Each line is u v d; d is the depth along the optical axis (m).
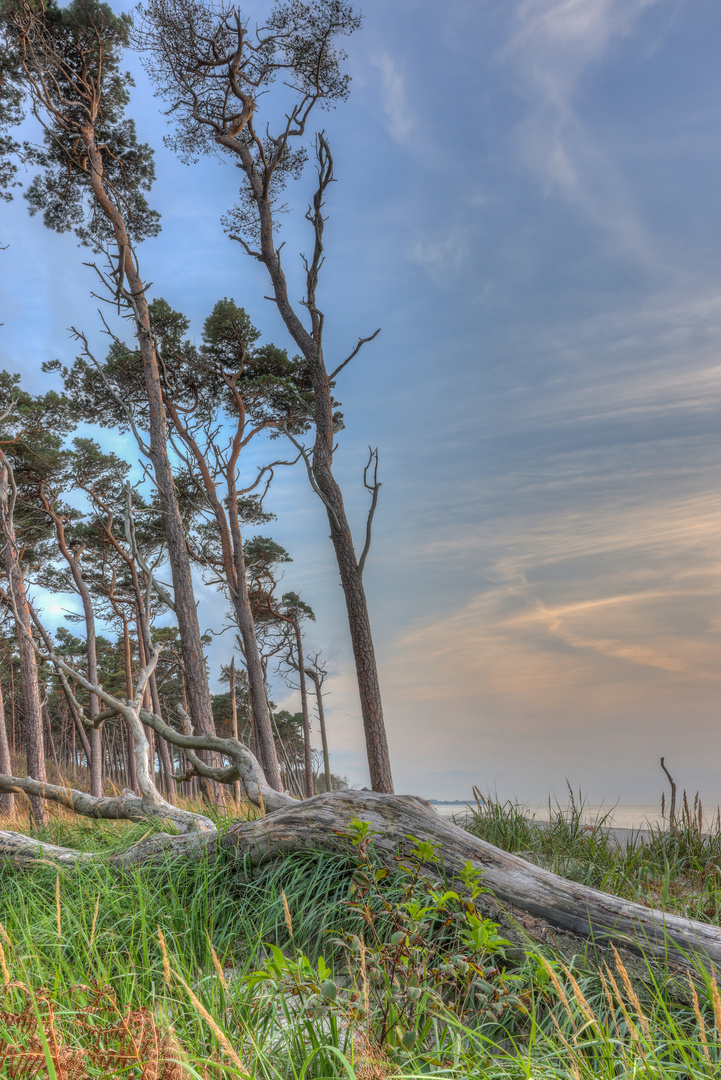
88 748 23.27
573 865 5.53
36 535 23.16
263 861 4.34
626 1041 2.47
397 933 2.62
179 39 14.26
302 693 28.83
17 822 9.70
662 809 6.18
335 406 21.58
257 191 14.62
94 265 16.38
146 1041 1.98
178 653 28.69
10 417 19.94
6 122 17.25
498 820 6.77
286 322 13.71
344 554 12.32
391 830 3.95
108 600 26.66
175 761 40.50
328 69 14.67
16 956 3.08
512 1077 2.15
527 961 2.98
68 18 16.28
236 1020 2.48
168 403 20.67
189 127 15.24
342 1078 2.08
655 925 3.16
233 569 20.95
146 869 4.62
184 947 3.47
